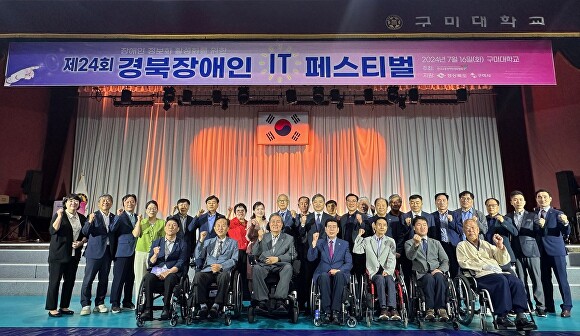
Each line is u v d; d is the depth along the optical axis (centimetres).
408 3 679
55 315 430
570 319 424
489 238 457
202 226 485
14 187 822
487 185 875
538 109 848
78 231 458
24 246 639
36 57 667
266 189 879
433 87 882
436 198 478
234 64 664
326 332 373
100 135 900
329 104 909
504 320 369
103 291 458
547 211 454
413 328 389
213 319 424
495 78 646
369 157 892
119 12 682
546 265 449
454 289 386
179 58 668
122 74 662
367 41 666
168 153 898
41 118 871
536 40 659
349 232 477
